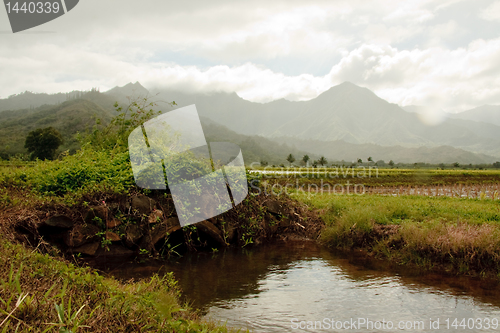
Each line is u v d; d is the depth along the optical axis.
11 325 2.73
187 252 8.26
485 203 15.71
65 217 6.93
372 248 8.79
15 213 6.56
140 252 7.48
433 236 7.98
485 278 6.84
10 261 4.03
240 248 8.91
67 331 2.66
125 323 3.17
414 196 17.75
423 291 6.07
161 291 4.62
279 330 4.44
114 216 7.42
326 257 8.25
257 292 5.81
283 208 10.67
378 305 5.39
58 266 4.39
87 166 8.32
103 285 3.99
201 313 4.84
